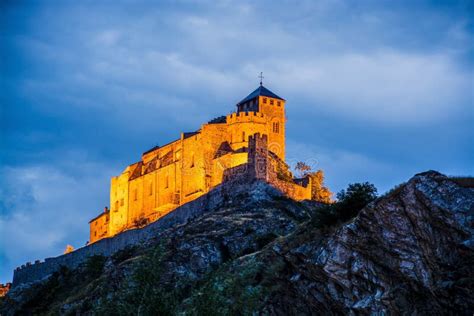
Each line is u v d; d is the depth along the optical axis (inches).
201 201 6496.1
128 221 7810.0
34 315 5974.4
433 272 2773.1
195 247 5359.3
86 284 6353.3
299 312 3376.0
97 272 6481.3
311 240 3415.4
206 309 2234.3
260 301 3412.9
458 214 2704.2
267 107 7273.6
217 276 2386.8
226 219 5782.5
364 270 3041.3
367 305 2984.7
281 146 7249.0
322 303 3257.9
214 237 5497.1
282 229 5551.2
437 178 2847.0
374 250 2999.5
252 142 6299.2
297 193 6397.6
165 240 2434.8
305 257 3344.0
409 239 2878.9
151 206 7519.7
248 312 2306.8
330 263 3149.6
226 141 6924.2
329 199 6993.1
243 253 5236.2
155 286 2297.0
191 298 2308.1
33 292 6934.1
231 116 6943.9
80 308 5191.9
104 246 6963.6
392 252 2920.8
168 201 7249.0
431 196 2800.2
